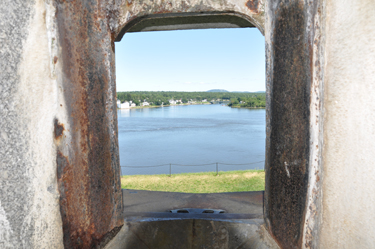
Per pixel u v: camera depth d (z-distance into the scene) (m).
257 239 2.07
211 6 1.96
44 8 1.32
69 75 1.49
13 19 1.18
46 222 1.36
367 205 1.07
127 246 2.01
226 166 23.59
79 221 1.60
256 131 49.47
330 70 1.26
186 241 2.14
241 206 2.83
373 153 1.03
